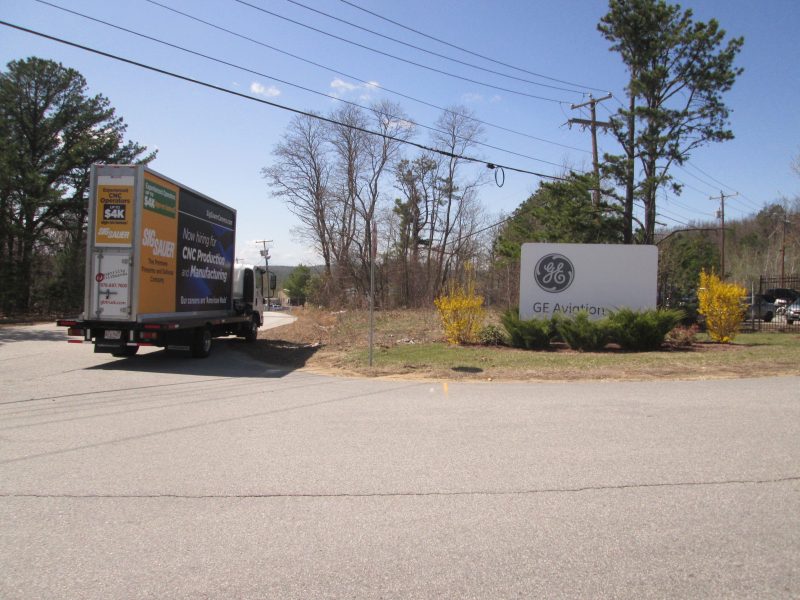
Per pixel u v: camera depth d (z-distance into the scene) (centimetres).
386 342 1742
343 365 1298
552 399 891
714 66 2339
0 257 3067
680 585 328
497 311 2558
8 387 987
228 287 1670
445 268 4984
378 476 516
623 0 2358
